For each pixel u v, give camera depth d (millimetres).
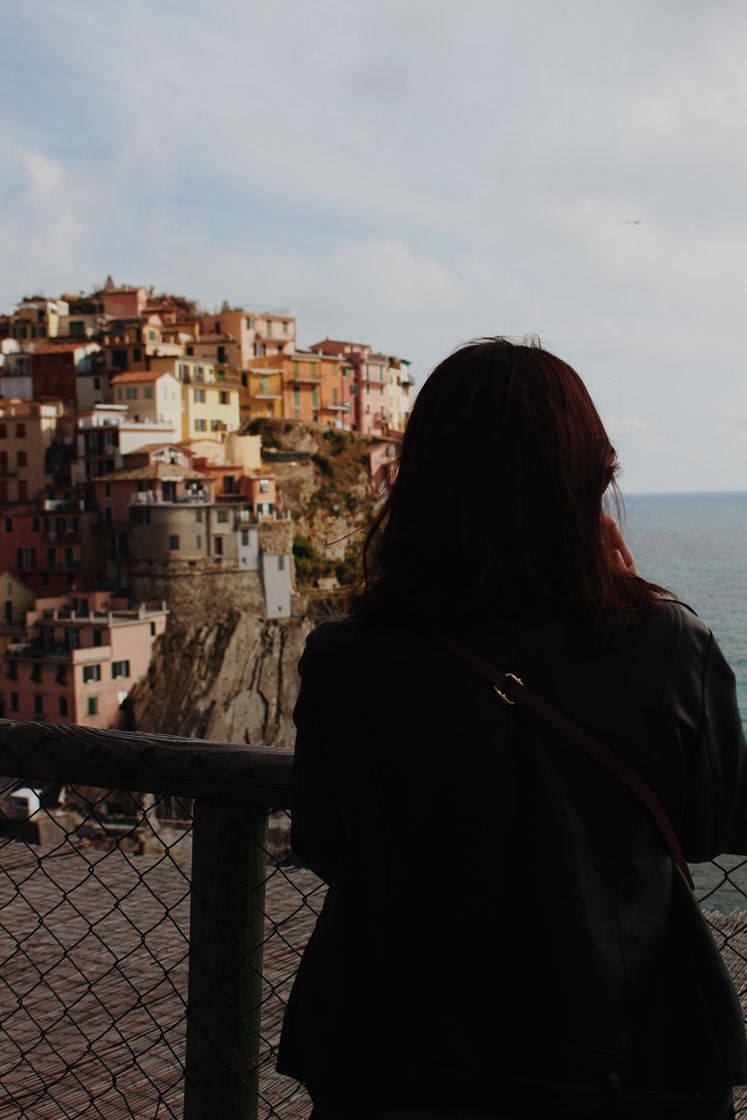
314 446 86188
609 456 1679
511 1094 1440
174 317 97688
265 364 94125
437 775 1533
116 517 69688
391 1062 1511
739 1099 2703
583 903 1436
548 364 1690
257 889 2451
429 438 1687
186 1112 2551
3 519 72250
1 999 4227
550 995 1430
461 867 1507
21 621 67812
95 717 60562
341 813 1657
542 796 1474
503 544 1600
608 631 1540
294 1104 3203
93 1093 3477
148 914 4922
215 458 78125
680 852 1539
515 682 1528
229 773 2391
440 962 1509
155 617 64812
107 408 77375
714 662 1581
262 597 69312
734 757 1562
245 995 2463
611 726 1498
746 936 2812
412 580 1654
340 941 1581
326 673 1681
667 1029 1468
